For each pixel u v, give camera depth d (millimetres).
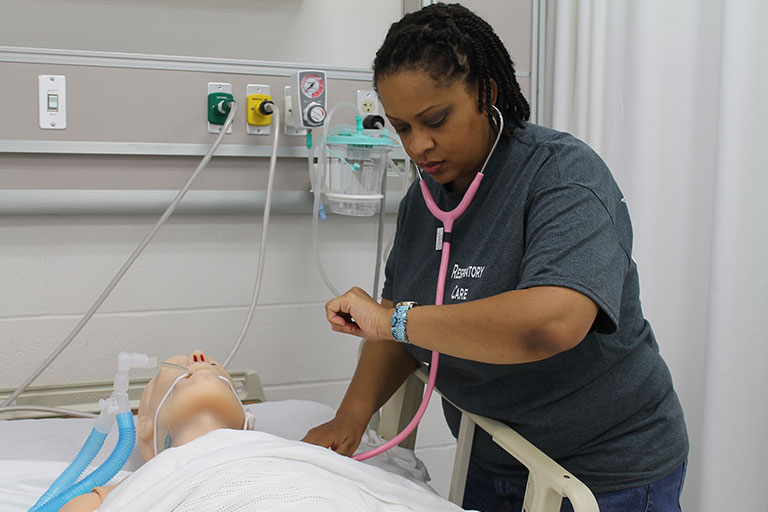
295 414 1505
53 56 1569
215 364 1250
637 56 1610
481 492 1343
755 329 1455
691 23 1575
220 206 1729
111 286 1640
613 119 1714
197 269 1781
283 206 1775
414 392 1444
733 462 1474
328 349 1912
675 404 1205
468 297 1081
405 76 934
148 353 1774
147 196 1676
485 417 1168
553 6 1887
